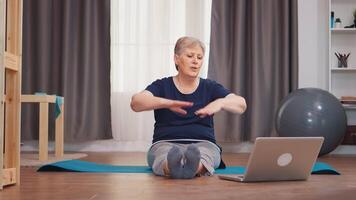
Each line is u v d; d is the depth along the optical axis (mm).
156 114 2807
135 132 5117
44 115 3836
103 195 1956
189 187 2205
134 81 5105
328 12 5180
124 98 5117
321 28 5215
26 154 4520
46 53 5059
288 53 5008
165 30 5109
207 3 5129
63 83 5016
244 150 5129
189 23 5125
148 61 5113
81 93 5043
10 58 2148
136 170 2941
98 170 2930
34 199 1847
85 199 1846
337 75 5246
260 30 5020
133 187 2205
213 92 2801
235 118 4973
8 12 2225
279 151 2340
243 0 4984
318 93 4602
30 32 5074
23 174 2766
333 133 4520
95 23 5059
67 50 5020
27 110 5031
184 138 2740
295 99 4574
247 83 5062
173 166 2475
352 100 4945
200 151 2637
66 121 5027
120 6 5117
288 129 4551
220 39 5016
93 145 5191
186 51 2725
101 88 5074
